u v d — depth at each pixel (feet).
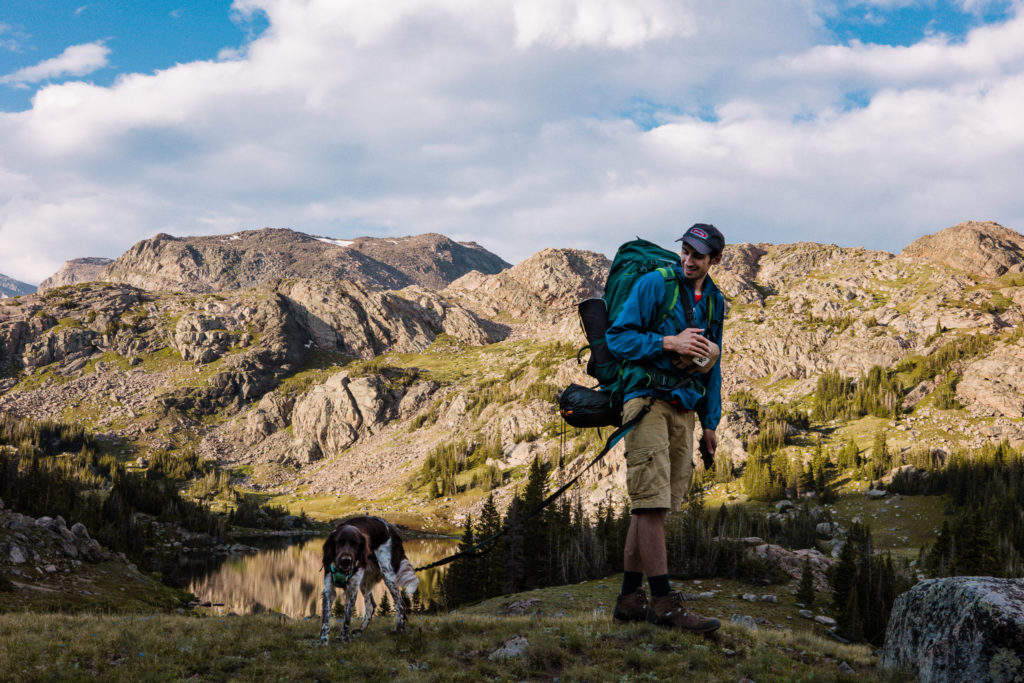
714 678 17.35
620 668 18.62
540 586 234.99
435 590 260.62
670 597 20.65
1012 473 473.67
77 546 281.13
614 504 492.54
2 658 21.42
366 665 20.79
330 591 25.94
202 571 406.00
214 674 20.71
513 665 19.51
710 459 19.19
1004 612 16.42
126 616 35.86
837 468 581.12
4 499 320.09
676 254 18.71
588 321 18.81
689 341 16.85
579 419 18.56
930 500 489.26
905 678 18.52
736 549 210.79
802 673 18.28
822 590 200.75
